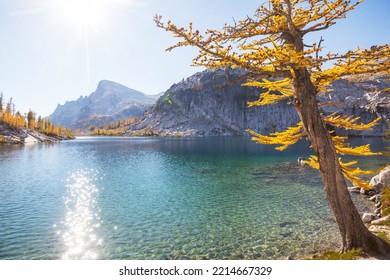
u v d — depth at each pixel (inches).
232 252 672.4
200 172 1941.4
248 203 1109.7
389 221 752.3
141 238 775.1
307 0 441.4
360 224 502.3
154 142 6333.7
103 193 1343.5
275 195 1229.7
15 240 764.6
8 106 7293.3
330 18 446.0
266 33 466.3
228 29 422.0
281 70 454.9
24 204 1143.0
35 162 2583.7
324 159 493.4
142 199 1220.5
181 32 395.9
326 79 446.6
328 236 746.2
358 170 534.6
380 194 1083.3
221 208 1051.3
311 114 486.6
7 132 6087.6
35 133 7096.5
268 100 549.6
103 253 681.6
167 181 1633.9
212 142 6048.2
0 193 1342.3
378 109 6604.3
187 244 728.3
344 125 512.4
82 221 925.8
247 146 4544.8
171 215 981.2
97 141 7116.1
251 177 1692.9
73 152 3693.4
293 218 908.0
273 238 748.6
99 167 2257.6
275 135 541.6
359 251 478.3
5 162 2566.4
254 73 450.0
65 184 1569.9
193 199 1202.6
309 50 370.0
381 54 377.1
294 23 472.4
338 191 498.9
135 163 2509.8
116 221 924.6
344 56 385.1
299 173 1797.5
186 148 4330.7
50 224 897.5
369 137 6225.4
